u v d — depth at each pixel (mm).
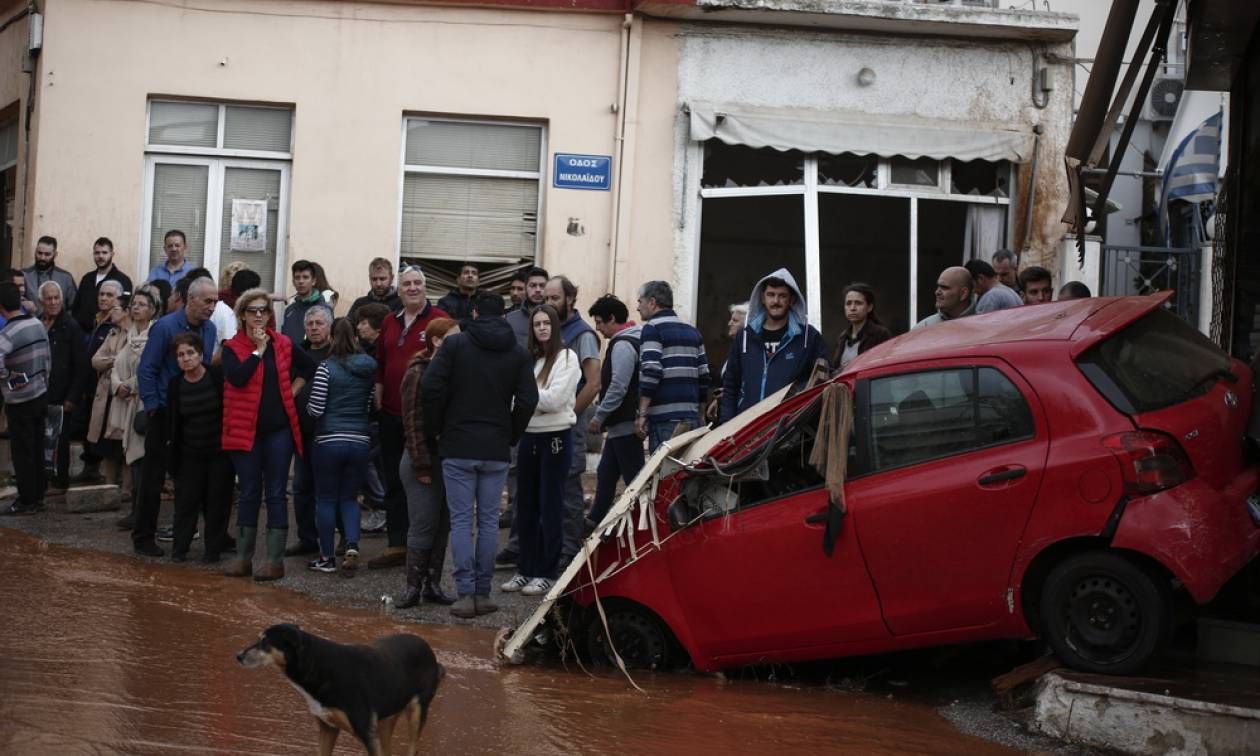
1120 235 17297
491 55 14953
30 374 12031
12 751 5422
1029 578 6918
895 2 14789
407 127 15094
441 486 9070
